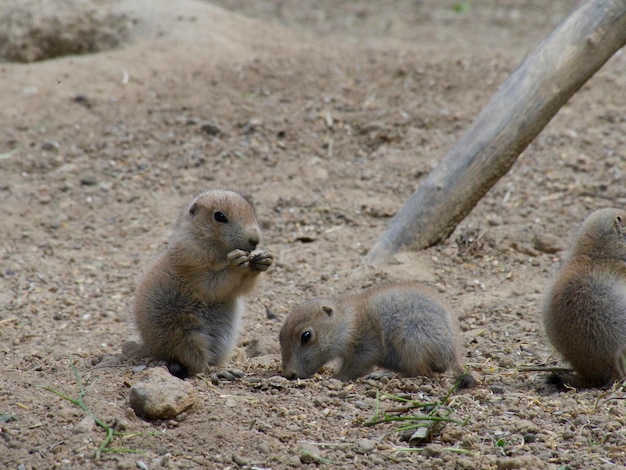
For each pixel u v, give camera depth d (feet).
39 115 59.98
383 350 33.83
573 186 51.83
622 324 30.25
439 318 32.73
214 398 29.53
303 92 63.21
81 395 28.71
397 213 45.60
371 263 43.98
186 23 73.05
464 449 25.91
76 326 39.42
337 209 50.57
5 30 73.56
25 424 27.09
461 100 61.67
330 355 33.91
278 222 49.47
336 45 74.95
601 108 59.98
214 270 33.50
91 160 55.88
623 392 29.14
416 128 58.49
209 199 33.83
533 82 43.01
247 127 58.75
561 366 33.78
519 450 25.73
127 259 46.62
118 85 63.57
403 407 28.84
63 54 73.97
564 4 103.55
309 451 25.86
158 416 27.37
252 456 25.81
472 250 45.24
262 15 104.22
